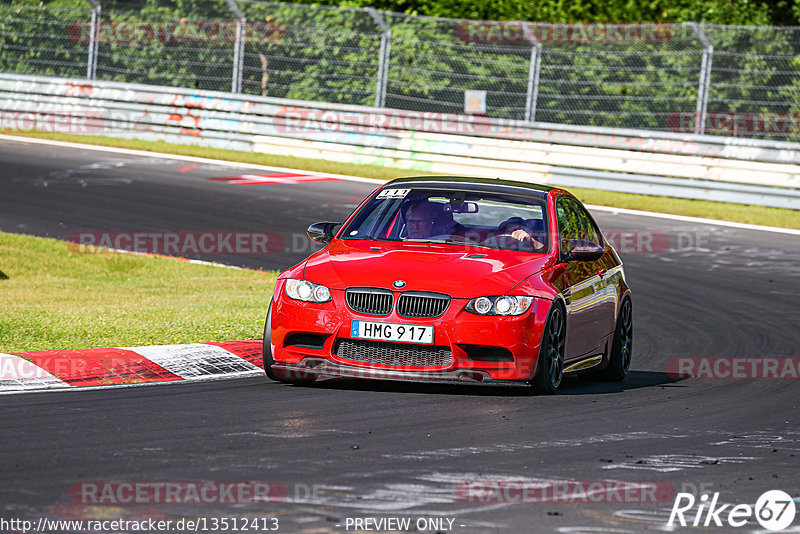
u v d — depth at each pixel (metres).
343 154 84.38
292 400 26.56
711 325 42.88
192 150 86.31
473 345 27.42
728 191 74.38
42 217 60.72
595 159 77.38
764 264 56.56
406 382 29.75
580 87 82.50
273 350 28.48
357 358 27.78
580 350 30.70
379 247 30.02
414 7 94.44
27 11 96.75
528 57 83.56
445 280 27.81
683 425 25.52
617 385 32.09
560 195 33.09
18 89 93.00
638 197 75.06
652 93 81.38
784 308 46.59
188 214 63.72
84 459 20.02
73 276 49.00
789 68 78.50
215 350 32.00
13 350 30.81
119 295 44.34
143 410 24.81
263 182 74.44
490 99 84.25
